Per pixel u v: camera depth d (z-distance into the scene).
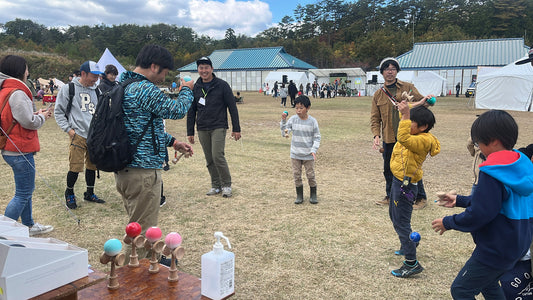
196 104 5.71
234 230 4.43
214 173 5.87
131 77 2.78
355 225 4.61
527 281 2.23
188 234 4.30
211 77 5.61
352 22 107.62
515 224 2.00
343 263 3.64
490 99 22.80
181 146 3.19
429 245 4.07
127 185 2.75
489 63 42.72
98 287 2.20
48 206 5.14
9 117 3.64
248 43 107.50
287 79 43.72
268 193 5.94
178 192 5.96
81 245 3.95
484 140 2.09
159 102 2.67
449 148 9.98
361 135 12.26
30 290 1.81
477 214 1.99
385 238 4.23
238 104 28.75
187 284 2.26
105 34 104.69
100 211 5.00
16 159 3.74
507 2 86.12
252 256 3.76
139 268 2.44
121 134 2.59
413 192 3.34
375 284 3.26
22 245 1.92
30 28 109.19
